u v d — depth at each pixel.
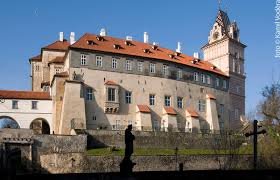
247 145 74.56
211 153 71.31
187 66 98.69
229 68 110.88
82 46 84.62
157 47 99.94
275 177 23.52
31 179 19.61
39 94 84.38
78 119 80.00
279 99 65.81
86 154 65.25
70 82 81.25
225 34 113.69
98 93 84.31
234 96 110.94
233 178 22.59
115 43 91.62
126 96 87.75
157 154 68.06
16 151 62.97
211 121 99.56
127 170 22.06
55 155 65.25
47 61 98.56
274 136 63.06
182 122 94.94
